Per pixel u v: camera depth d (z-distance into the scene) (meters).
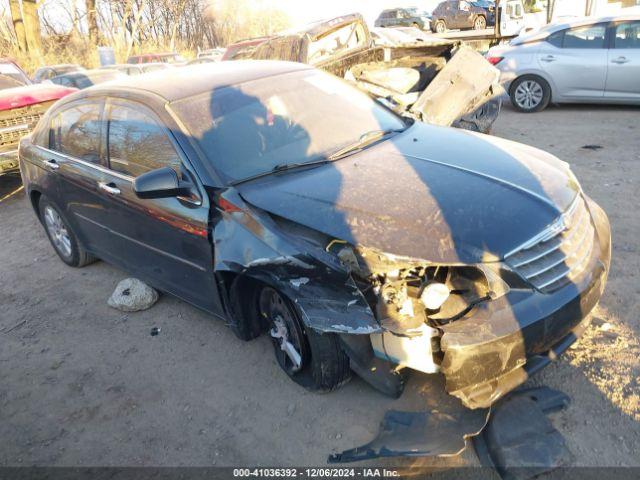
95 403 3.46
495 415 2.73
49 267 5.57
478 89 6.62
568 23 9.04
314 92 4.09
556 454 2.53
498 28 17.66
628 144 7.04
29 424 3.37
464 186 2.94
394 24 27.33
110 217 4.16
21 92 7.71
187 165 3.38
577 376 3.04
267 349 3.70
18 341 4.29
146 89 3.89
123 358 3.87
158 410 3.31
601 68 8.65
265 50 7.73
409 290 2.66
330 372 2.98
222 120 3.60
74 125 4.48
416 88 7.39
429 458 2.64
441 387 2.99
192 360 3.73
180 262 3.61
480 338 2.49
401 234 2.65
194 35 38.97
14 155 7.46
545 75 9.13
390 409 2.97
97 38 31.28
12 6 25.53
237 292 3.28
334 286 2.69
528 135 8.05
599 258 2.98
